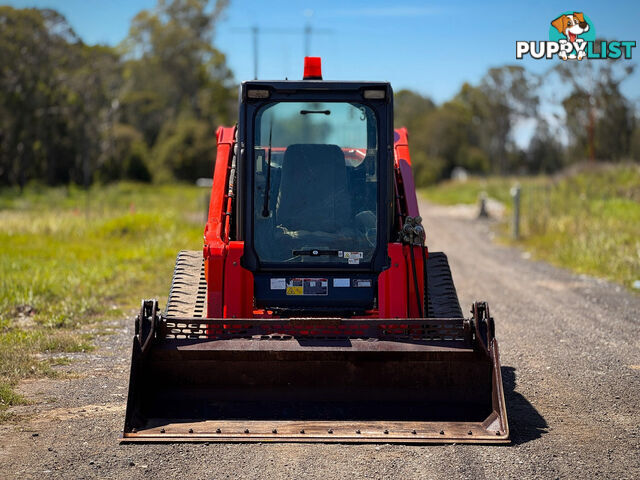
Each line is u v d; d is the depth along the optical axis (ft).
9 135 191.62
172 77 308.40
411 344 18.66
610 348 28.78
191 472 15.92
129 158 249.14
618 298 40.52
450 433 17.94
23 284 37.65
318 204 20.33
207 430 17.87
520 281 47.24
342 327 19.07
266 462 16.46
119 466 16.20
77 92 206.28
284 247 20.35
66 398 21.40
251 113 20.13
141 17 308.60
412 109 344.49
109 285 41.04
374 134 20.24
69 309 33.88
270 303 20.44
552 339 30.35
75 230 70.79
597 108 169.37
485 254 62.59
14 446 17.43
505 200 126.41
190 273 22.76
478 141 313.32
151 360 18.75
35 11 197.36
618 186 96.73
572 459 17.03
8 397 20.98
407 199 22.12
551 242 64.34
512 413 20.77
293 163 20.27
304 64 21.61
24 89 193.67
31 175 205.36
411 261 20.10
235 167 22.45
